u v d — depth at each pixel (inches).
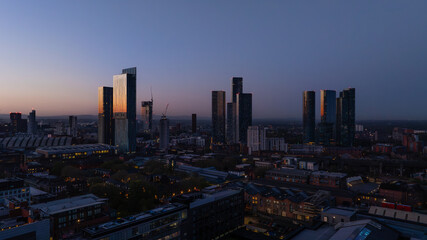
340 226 4744.1
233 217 6766.7
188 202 5625.0
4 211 6609.3
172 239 5251.0
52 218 5994.1
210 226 6092.5
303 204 7495.1
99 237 4205.2
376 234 4183.1
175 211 5324.8
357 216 5541.3
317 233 4758.9
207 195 6565.0
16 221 6043.3
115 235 4402.1
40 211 6240.2
